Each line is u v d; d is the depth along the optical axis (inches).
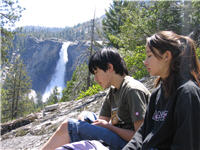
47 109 312.8
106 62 76.4
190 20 352.2
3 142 223.9
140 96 71.3
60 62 5905.5
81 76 712.4
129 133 72.9
